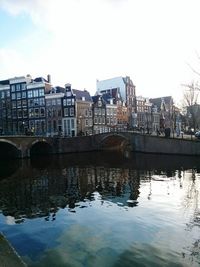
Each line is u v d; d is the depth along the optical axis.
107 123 69.19
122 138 53.19
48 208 15.45
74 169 29.97
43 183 22.58
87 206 15.62
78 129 61.44
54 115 63.06
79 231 11.91
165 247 10.22
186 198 16.66
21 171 29.45
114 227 12.27
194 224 12.43
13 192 19.55
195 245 10.35
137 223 12.68
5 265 8.34
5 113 68.31
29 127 65.62
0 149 44.69
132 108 80.06
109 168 29.91
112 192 18.88
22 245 10.59
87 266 8.98
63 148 49.28
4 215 14.34
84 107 63.47
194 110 45.75
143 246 10.33
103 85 81.44
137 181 22.06
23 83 66.06
